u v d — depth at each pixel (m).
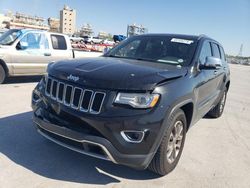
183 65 3.99
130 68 3.34
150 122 2.91
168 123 3.10
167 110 3.05
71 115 3.06
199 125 6.02
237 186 3.50
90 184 3.19
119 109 2.88
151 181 3.38
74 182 3.20
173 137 3.46
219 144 4.94
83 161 3.69
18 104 6.20
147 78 3.06
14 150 3.82
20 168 3.37
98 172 3.46
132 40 4.96
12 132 4.43
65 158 3.72
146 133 2.90
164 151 3.20
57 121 3.19
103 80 3.01
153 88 2.98
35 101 3.65
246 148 4.86
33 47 9.14
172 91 3.17
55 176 3.28
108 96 2.92
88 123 2.94
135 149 2.91
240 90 13.04
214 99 5.60
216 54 5.55
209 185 3.44
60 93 3.25
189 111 3.89
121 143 2.88
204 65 4.17
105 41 46.03
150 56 4.38
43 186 3.05
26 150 3.85
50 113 3.31
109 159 2.96
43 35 9.45
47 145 4.05
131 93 2.91
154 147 3.01
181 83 3.43
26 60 8.93
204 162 4.10
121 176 3.43
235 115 7.36
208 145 4.83
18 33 8.91
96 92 2.97
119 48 4.85
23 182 3.09
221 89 6.08
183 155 4.28
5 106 5.97
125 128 2.86
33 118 3.55
